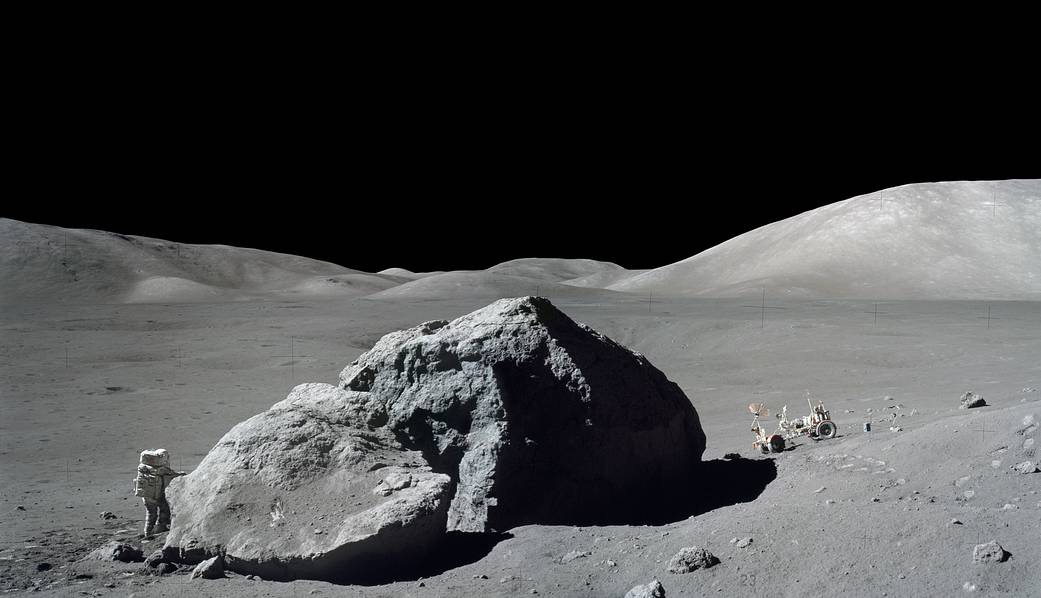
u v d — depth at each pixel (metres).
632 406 7.48
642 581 5.02
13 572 6.05
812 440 8.67
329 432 6.82
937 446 6.75
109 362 30.98
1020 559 4.26
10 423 18.05
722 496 7.32
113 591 5.38
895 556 4.61
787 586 4.56
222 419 18.48
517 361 7.30
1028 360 18.41
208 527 6.11
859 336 28.00
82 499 9.92
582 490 7.14
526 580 5.29
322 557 5.64
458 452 7.26
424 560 6.04
